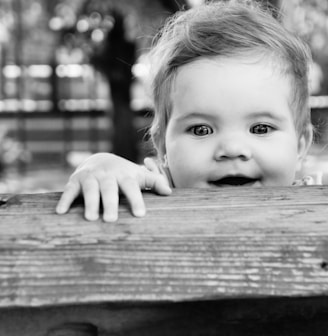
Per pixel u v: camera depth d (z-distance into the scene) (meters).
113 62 8.56
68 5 8.03
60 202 0.92
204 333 0.76
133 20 8.04
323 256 0.78
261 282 0.75
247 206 0.91
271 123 1.56
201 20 1.77
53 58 12.86
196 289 0.73
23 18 10.27
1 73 13.26
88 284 0.74
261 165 1.53
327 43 7.94
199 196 0.95
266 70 1.56
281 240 0.80
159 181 0.99
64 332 0.75
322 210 0.88
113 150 9.28
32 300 0.72
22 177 10.98
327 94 10.95
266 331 0.76
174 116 1.62
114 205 0.89
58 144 13.97
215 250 0.79
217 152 1.53
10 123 13.54
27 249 0.79
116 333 0.75
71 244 0.80
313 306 0.76
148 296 0.72
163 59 1.73
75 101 13.51
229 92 1.52
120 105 9.16
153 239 0.81
